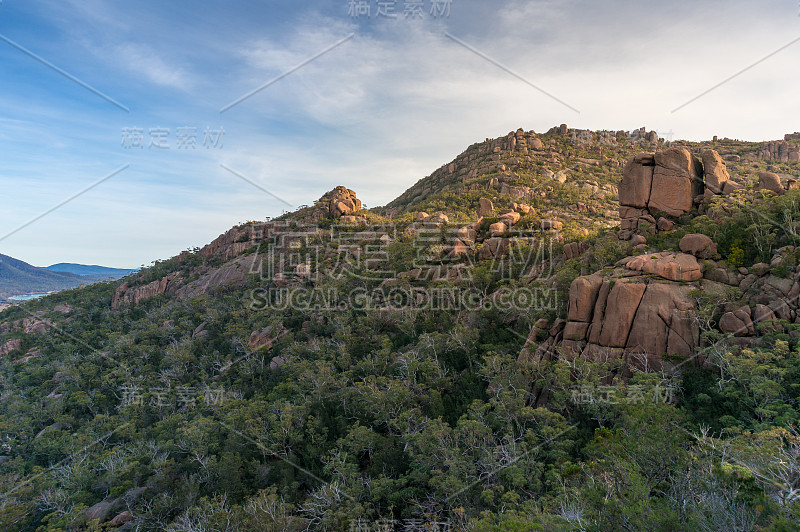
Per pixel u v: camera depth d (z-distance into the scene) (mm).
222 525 26828
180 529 29234
